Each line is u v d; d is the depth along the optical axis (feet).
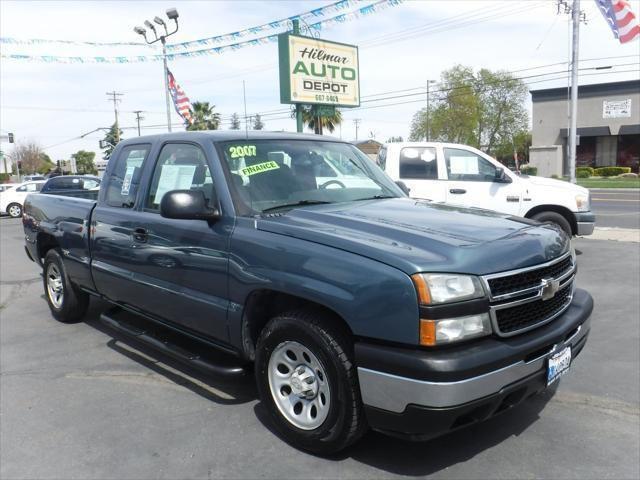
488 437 11.19
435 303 8.60
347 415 9.67
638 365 14.73
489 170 30.81
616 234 36.94
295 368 10.67
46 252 20.56
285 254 10.35
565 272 10.82
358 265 9.30
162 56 46.70
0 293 25.29
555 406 12.49
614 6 46.14
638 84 126.41
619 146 133.49
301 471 10.12
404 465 10.23
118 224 15.01
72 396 13.60
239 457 10.65
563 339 10.30
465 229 10.48
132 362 15.81
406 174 32.09
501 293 9.26
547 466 10.12
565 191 29.32
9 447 11.18
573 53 58.70
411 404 8.71
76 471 10.28
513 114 160.97
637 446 10.78
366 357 9.06
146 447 11.09
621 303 20.39
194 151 13.26
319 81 47.93
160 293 13.52
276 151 13.38
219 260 11.64
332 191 13.23
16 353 16.79
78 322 19.94
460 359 8.55
